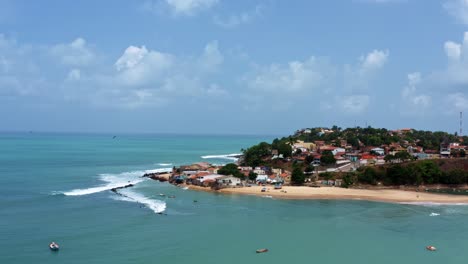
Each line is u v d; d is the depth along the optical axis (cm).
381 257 7962
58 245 8212
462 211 12162
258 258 7762
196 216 10888
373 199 13938
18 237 8669
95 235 8931
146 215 10794
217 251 8106
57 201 12406
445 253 8231
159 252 7975
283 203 13012
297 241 8844
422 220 10900
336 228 9950
